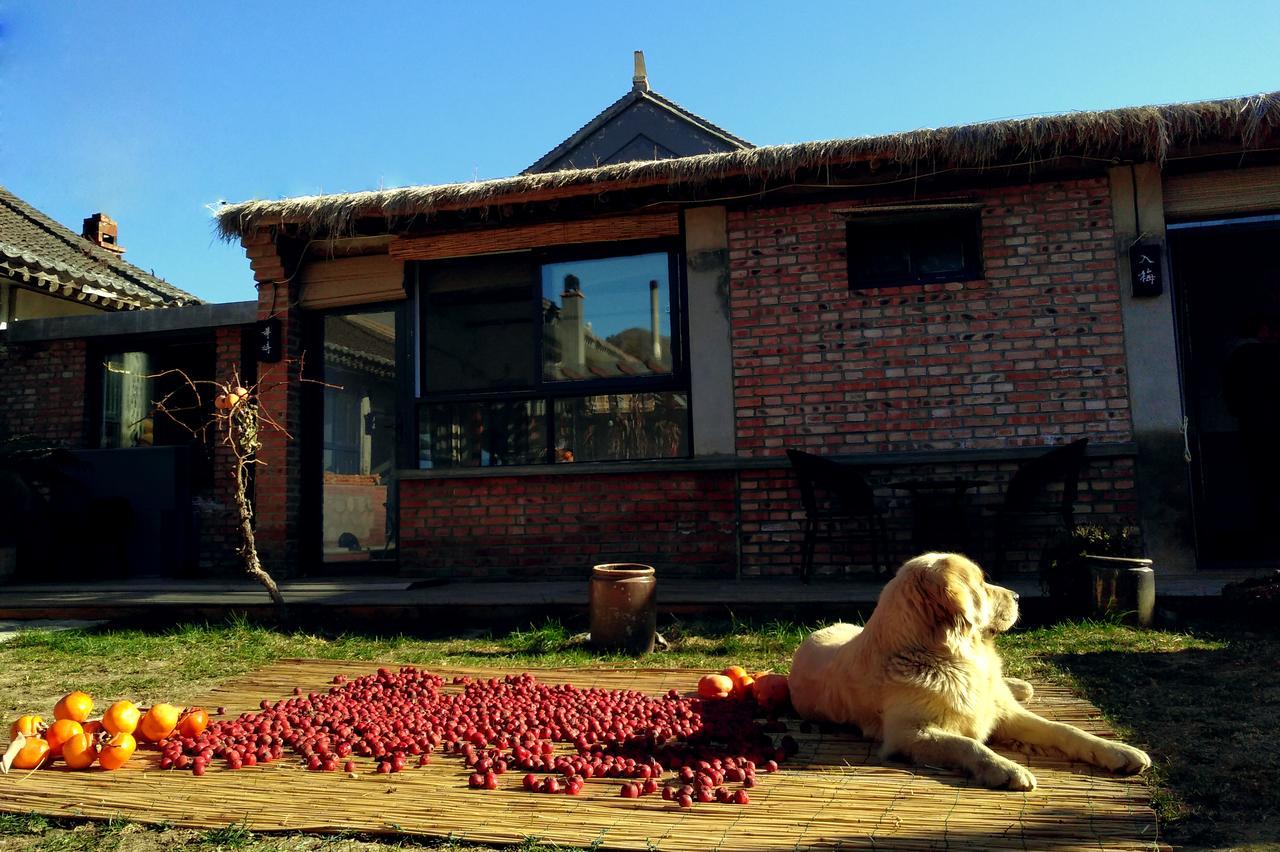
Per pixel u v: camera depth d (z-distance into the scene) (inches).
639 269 310.3
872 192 288.2
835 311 287.1
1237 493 361.7
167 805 111.7
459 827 102.0
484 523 308.5
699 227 300.0
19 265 390.3
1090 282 271.3
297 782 120.3
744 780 114.7
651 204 300.8
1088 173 274.4
